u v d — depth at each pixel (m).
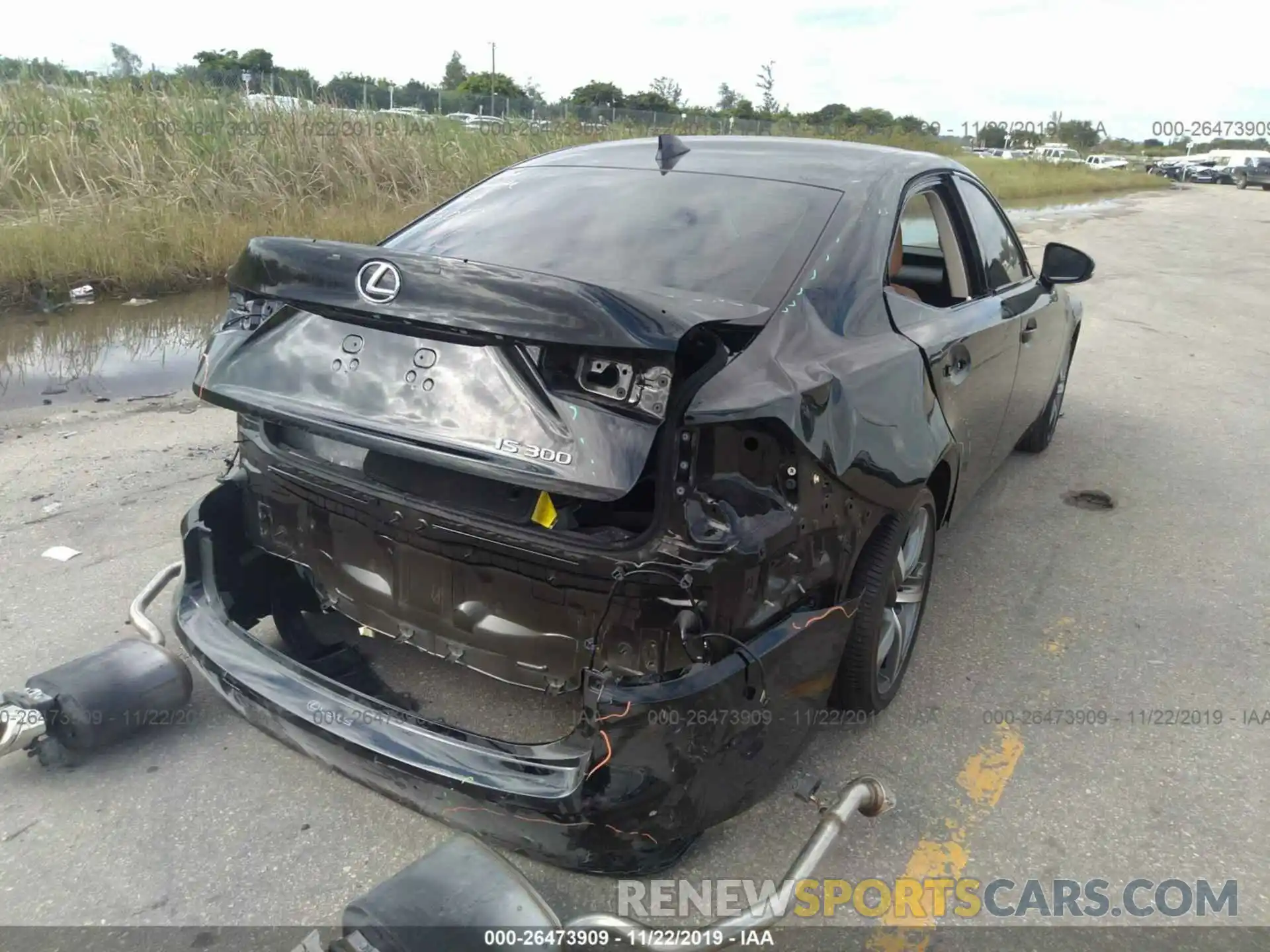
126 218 10.08
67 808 2.60
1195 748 3.00
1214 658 3.52
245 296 2.58
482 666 2.31
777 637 2.21
